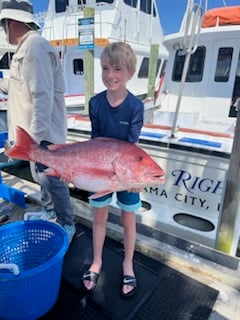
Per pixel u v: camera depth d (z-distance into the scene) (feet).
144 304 5.16
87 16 13.94
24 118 5.97
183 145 8.14
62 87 6.31
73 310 5.02
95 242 5.75
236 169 5.81
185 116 13.15
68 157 4.18
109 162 3.96
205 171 8.10
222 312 5.03
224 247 6.44
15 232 5.50
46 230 5.63
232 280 5.65
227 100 14.75
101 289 5.50
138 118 4.67
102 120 4.88
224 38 13.83
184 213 8.80
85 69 14.67
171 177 8.78
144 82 25.00
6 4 5.71
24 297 4.41
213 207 8.39
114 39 20.03
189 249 6.45
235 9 14.07
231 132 10.38
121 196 5.23
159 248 6.54
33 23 5.84
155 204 9.30
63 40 21.34
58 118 6.30
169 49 15.65
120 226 7.30
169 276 5.87
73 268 6.05
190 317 4.92
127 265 5.65
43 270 4.40
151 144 8.68
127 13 22.11
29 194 9.39
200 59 14.80
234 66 14.12
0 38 24.64
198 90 15.33
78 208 8.25
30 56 5.36
